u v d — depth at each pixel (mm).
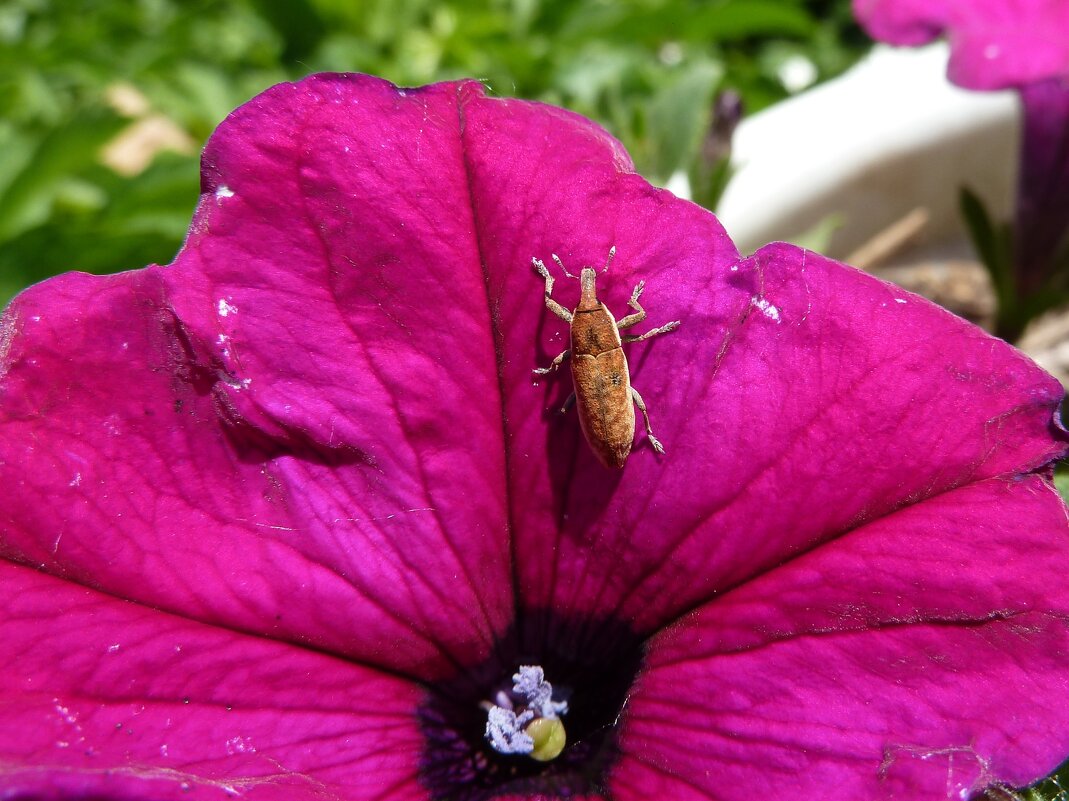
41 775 51
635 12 202
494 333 69
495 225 68
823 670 64
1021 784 59
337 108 65
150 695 62
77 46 202
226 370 65
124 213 152
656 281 68
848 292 65
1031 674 60
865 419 64
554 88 181
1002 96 167
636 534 71
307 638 68
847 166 162
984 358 63
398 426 69
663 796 67
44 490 62
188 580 64
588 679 74
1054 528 61
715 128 121
